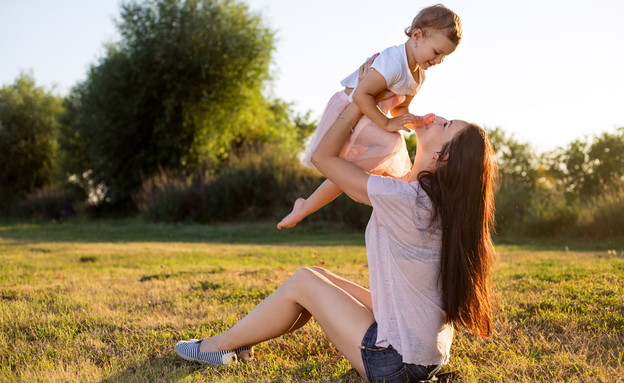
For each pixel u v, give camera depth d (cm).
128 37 2266
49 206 2564
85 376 267
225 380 258
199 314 404
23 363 291
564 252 939
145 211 2041
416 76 284
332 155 246
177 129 2273
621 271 550
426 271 225
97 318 383
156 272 670
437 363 234
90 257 864
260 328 270
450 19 266
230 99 2281
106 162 2359
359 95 253
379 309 230
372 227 236
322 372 276
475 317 229
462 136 223
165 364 291
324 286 253
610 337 312
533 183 2072
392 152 265
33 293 485
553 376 260
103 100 2280
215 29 2220
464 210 220
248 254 944
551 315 361
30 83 3256
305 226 1692
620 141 2006
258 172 1934
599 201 1355
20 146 3092
